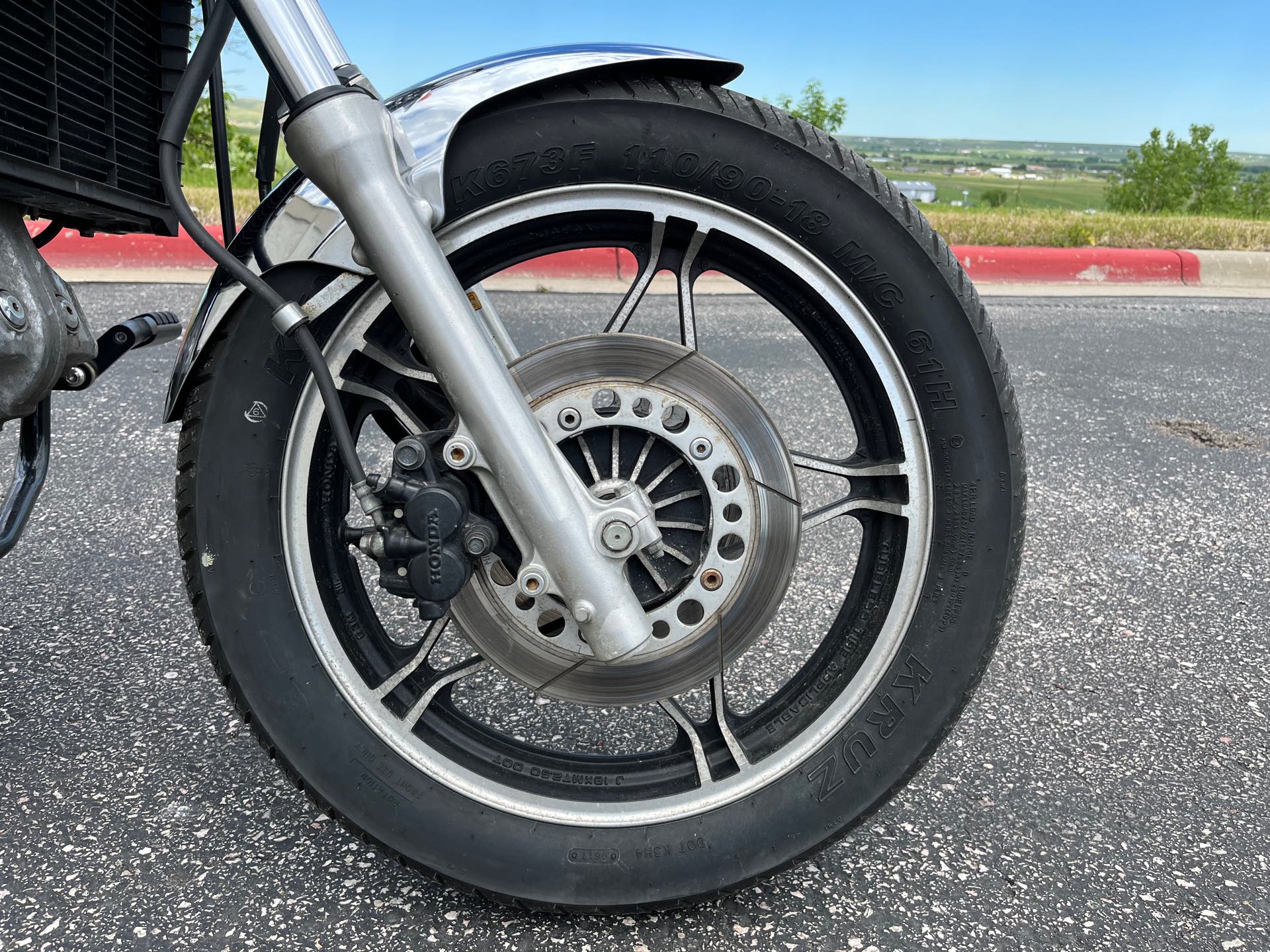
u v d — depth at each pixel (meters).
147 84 1.50
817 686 1.45
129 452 3.25
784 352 4.66
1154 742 1.88
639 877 1.37
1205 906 1.45
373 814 1.37
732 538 1.33
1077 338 5.38
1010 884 1.49
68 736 1.81
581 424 1.30
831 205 1.29
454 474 1.21
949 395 1.33
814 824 1.39
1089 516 3.01
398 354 1.33
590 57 1.25
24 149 1.22
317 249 1.22
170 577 2.44
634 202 1.29
